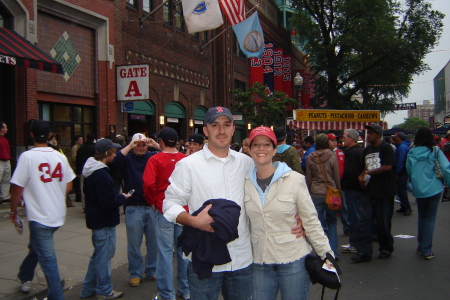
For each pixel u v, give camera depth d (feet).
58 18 40.93
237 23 53.67
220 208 9.57
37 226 14.44
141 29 53.88
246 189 10.75
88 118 45.62
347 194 23.56
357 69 120.78
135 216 18.10
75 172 36.24
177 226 16.71
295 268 10.71
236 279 10.80
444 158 21.09
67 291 17.83
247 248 10.55
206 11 46.78
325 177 21.24
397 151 35.68
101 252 16.28
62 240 25.43
